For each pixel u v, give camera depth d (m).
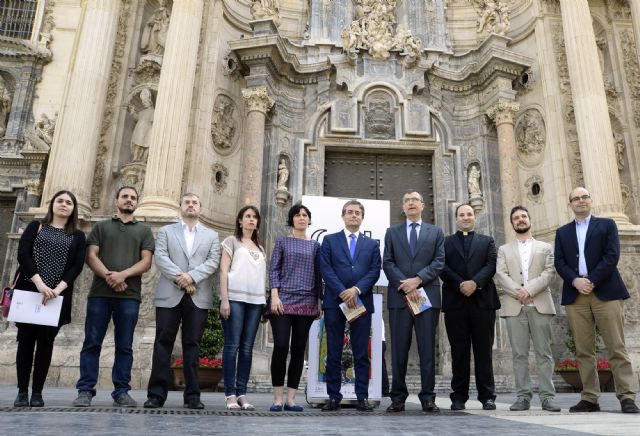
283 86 15.06
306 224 5.75
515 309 5.83
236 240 5.69
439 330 13.07
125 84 13.39
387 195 14.91
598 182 12.20
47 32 19.94
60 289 4.86
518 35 15.68
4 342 9.94
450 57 15.98
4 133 19.05
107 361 9.59
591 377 5.45
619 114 14.63
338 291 5.25
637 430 3.20
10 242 12.20
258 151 13.68
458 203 14.62
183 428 3.09
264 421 3.78
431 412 5.04
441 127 15.17
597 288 5.50
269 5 14.92
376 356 6.09
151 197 11.06
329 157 15.06
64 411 4.21
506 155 14.26
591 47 13.22
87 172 11.72
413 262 5.53
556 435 2.86
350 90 14.93
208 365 9.48
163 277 5.49
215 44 13.90
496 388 10.96
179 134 11.73
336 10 16.06
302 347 5.37
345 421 3.85
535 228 14.12
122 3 13.88
